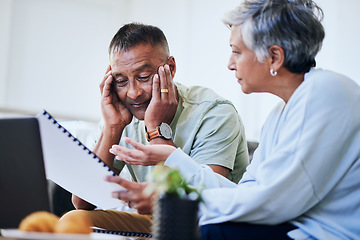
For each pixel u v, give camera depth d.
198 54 4.67
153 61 2.00
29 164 1.37
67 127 4.74
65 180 1.69
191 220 1.13
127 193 1.52
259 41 1.59
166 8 4.96
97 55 5.04
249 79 1.65
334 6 3.93
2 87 4.52
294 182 1.44
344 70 3.85
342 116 1.49
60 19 4.86
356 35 3.82
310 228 1.48
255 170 1.68
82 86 4.96
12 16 4.61
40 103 4.76
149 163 1.73
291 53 1.59
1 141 1.32
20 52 4.67
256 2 1.61
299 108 1.53
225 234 1.47
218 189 1.51
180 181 1.24
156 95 1.98
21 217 1.34
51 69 4.82
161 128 1.97
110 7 5.09
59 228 1.22
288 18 1.58
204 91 2.15
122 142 2.19
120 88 2.04
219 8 4.53
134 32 1.99
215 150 1.98
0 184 1.31
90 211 2.01
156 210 1.18
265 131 1.71
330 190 1.51
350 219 1.50
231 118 2.04
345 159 1.50
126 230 2.06
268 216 1.46
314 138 1.46
